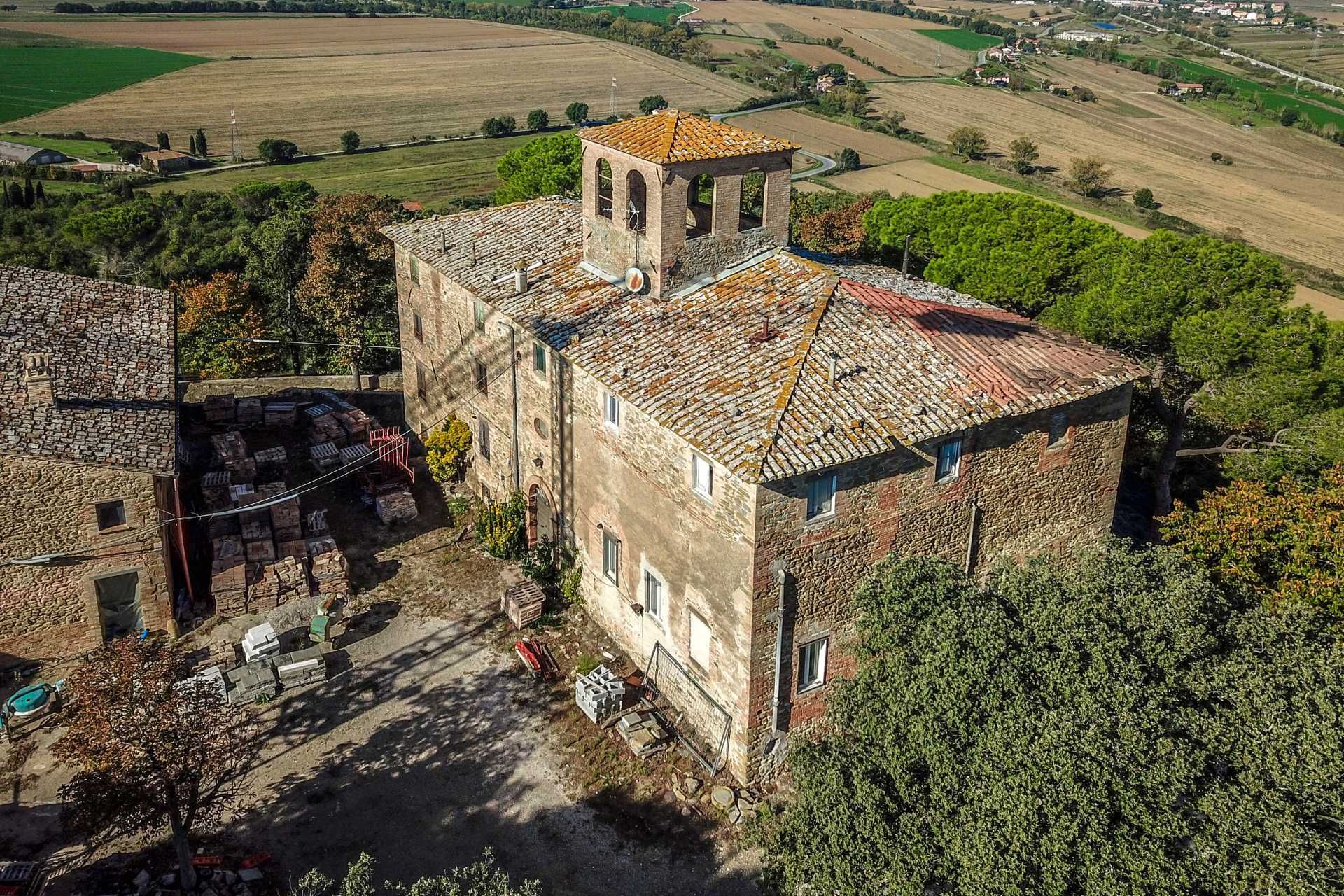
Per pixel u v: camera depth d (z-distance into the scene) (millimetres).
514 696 28391
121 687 20312
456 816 24578
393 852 23531
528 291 31844
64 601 28953
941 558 26656
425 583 33188
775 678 24469
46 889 22109
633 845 23953
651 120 30875
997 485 26906
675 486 25312
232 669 28297
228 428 42438
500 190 74438
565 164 67500
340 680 28891
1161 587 19688
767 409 23531
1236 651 18703
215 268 64688
